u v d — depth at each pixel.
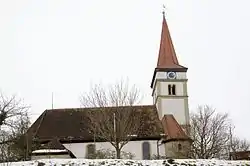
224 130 58.34
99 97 52.25
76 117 56.91
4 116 39.19
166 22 68.75
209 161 33.06
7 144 40.34
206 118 56.25
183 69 61.91
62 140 53.50
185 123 58.03
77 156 52.91
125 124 45.16
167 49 66.00
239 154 52.72
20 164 31.47
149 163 32.53
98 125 46.28
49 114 57.75
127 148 53.03
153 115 58.75
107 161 32.75
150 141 53.72
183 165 32.09
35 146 48.88
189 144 51.72
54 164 31.58
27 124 43.84
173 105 60.31
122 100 46.97
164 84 61.25
